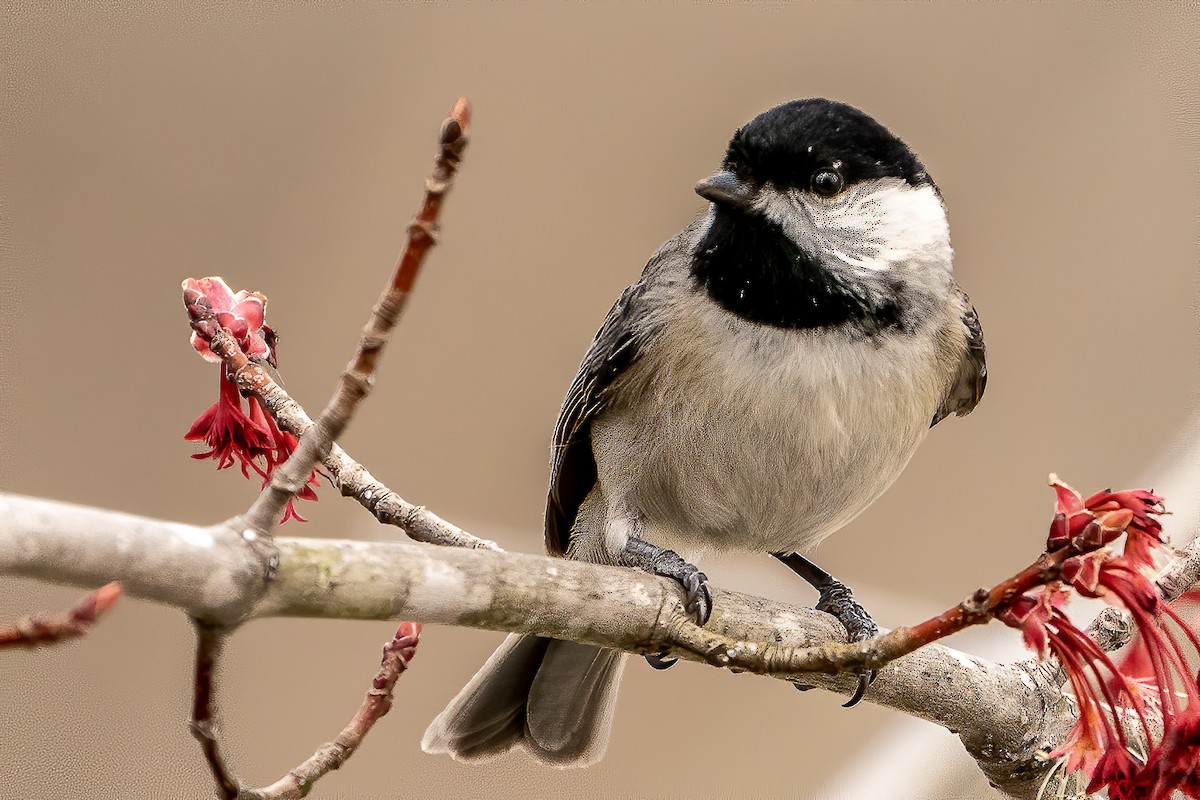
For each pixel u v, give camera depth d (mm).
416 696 11609
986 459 12344
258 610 5043
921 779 9609
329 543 5406
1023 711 7582
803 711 11992
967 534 12188
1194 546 6672
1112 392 12391
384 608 5504
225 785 5152
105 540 4598
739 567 10445
